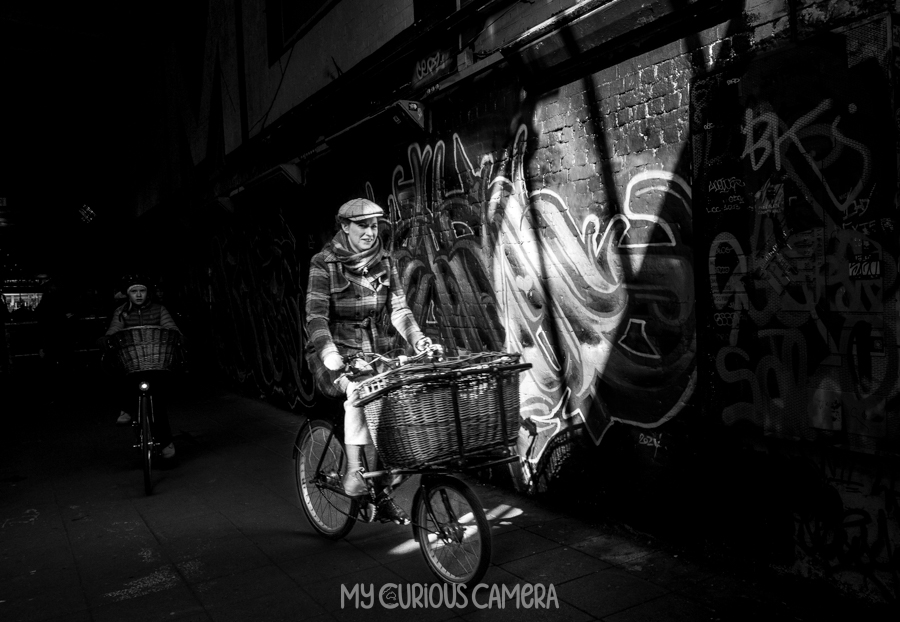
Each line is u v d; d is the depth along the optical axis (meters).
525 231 4.68
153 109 14.51
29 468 6.46
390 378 3.17
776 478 3.21
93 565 4.06
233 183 10.16
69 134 18.31
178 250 13.83
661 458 3.79
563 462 4.52
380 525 4.53
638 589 3.42
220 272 11.27
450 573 3.63
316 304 3.85
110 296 15.09
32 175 18.11
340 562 3.96
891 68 2.63
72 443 7.47
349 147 6.70
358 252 3.87
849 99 2.78
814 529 3.07
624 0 3.56
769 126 3.09
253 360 9.95
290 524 4.64
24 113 17.17
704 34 3.38
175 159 13.12
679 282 3.60
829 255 2.89
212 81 10.83
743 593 3.30
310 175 7.76
